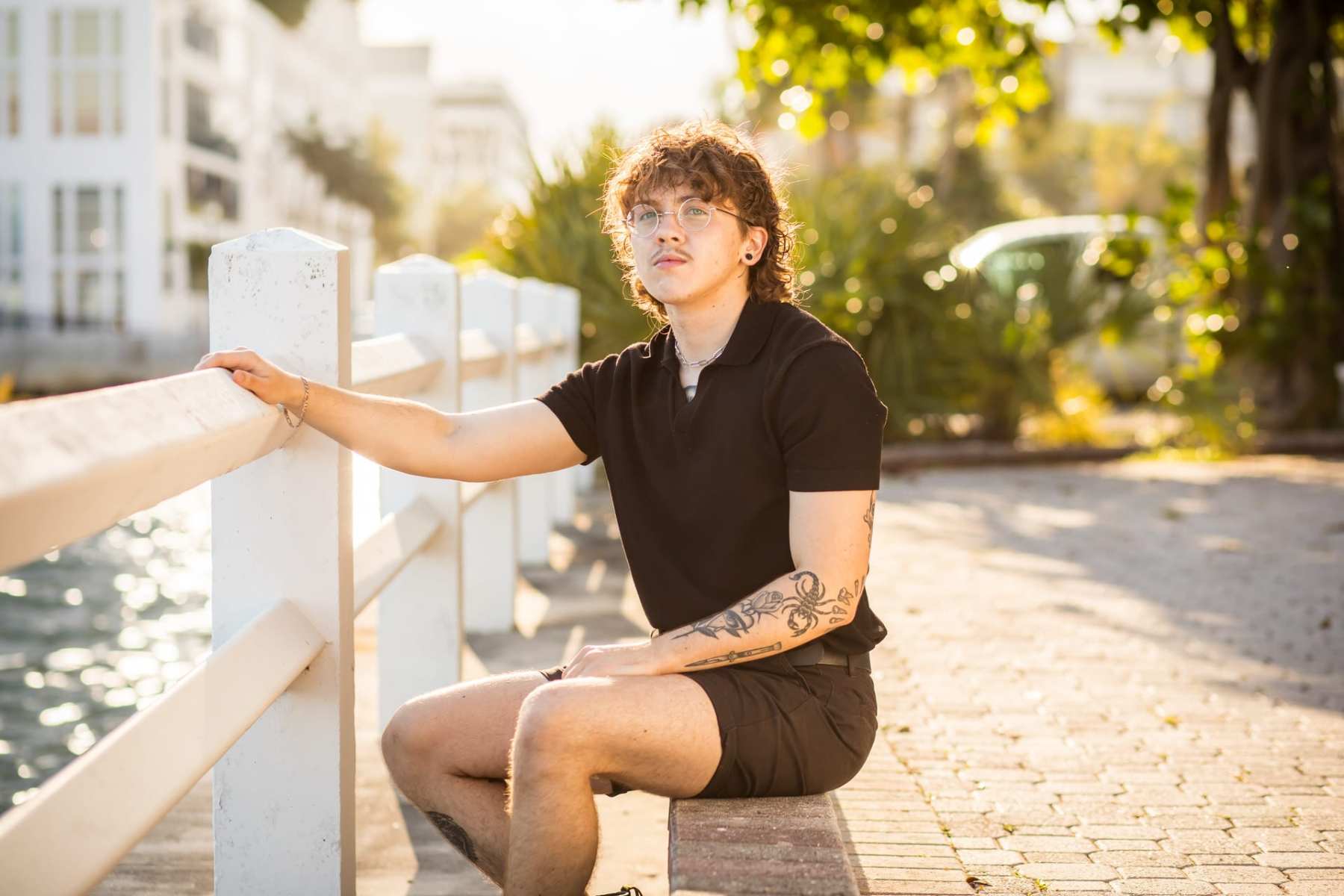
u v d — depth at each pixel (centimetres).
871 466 210
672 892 175
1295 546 604
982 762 307
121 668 674
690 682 205
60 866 145
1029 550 599
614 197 241
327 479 224
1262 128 1066
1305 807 277
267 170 4900
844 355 212
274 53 5003
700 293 216
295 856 231
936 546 611
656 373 228
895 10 1027
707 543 219
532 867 195
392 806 319
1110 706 356
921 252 1063
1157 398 1045
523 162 1056
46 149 3672
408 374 318
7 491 127
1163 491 804
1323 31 1067
